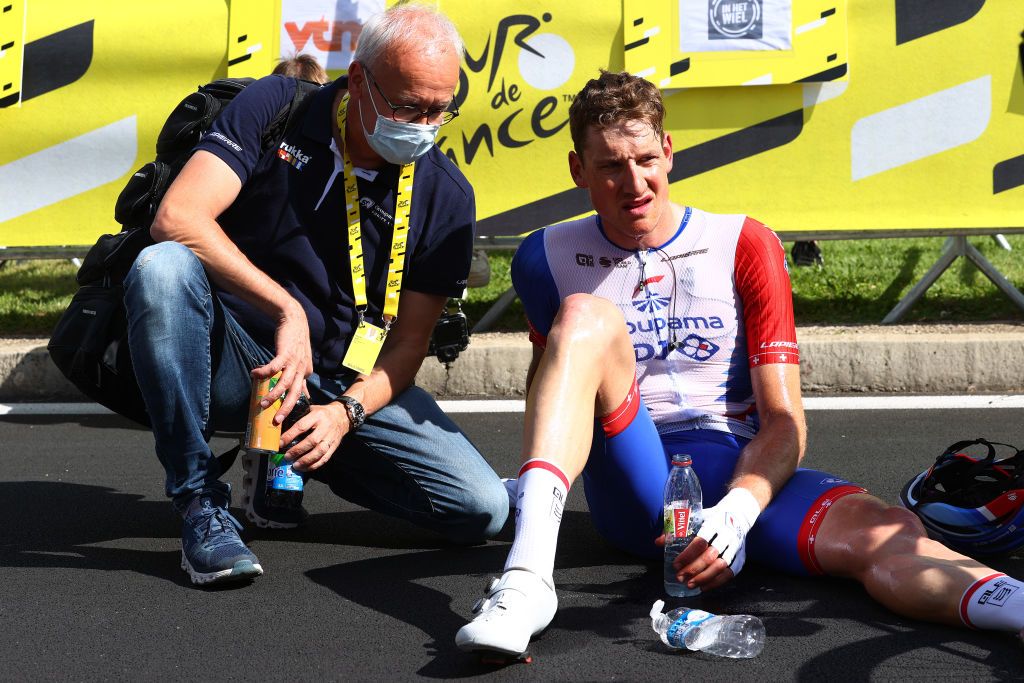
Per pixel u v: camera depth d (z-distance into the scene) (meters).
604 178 3.01
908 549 2.81
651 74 5.92
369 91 3.11
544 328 3.31
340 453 3.46
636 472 3.00
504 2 5.96
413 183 3.36
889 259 6.83
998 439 4.67
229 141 3.25
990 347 5.38
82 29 6.16
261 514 3.66
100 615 2.95
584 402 2.77
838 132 5.91
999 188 5.83
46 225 6.25
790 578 3.08
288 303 3.13
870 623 2.77
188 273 3.08
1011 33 5.78
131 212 3.48
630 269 3.18
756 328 3.10
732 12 5.88
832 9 5.86
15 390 5.75
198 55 6.10
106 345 3.36
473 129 6.02
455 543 3.55
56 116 6.20
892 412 5.11
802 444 3.00
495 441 4.86
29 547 3.50
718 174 5.98
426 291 3.44
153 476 4.38
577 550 3.45
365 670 2.61
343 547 3.52
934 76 5.83
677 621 2.69
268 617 2.93
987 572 2.67
